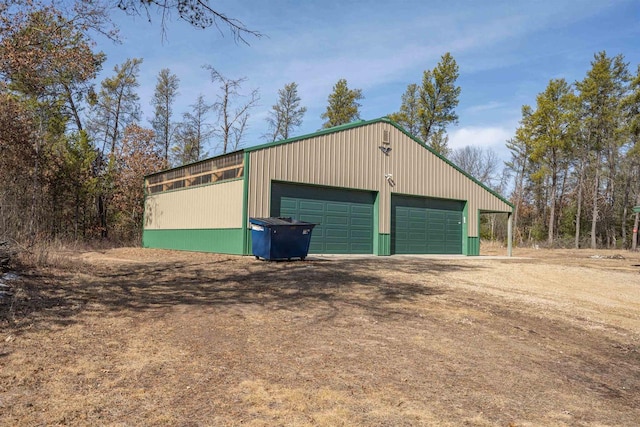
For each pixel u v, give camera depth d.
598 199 46.22
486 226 48.16
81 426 3.12
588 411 3.80
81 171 24.19
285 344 5.23
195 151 38.25
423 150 20.83
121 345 4.98
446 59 39.53
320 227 17.36
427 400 3.81
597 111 40.94
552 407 3.84
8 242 9.85
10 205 13.82
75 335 5.24
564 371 4.89
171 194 20.08
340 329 6.00
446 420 3.43
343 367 4.54
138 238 25.23
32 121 19.48
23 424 3.11
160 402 3.56
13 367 4.16
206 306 7.08
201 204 17.62
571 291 10.51
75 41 12.61
